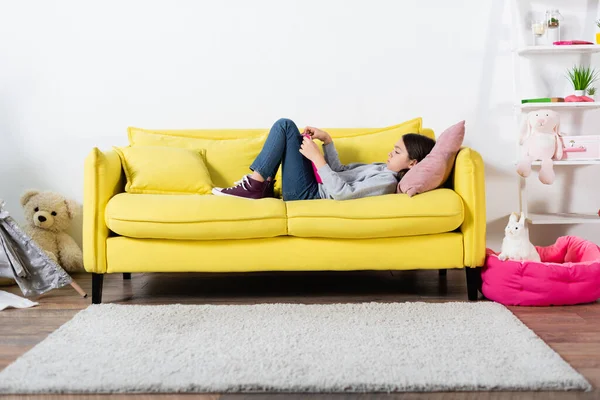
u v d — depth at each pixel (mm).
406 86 3215
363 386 1555
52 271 2551
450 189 2426
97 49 3201
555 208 3271
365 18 3191
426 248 2381
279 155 2572
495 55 3189
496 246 3279
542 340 1897
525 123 3035
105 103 3227
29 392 1560
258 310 2250
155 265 2391
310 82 3223
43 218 3012
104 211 2396
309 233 2350
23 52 3197
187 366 1696
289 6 3188
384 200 2355
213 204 2357
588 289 2322
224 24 3197
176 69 3217
